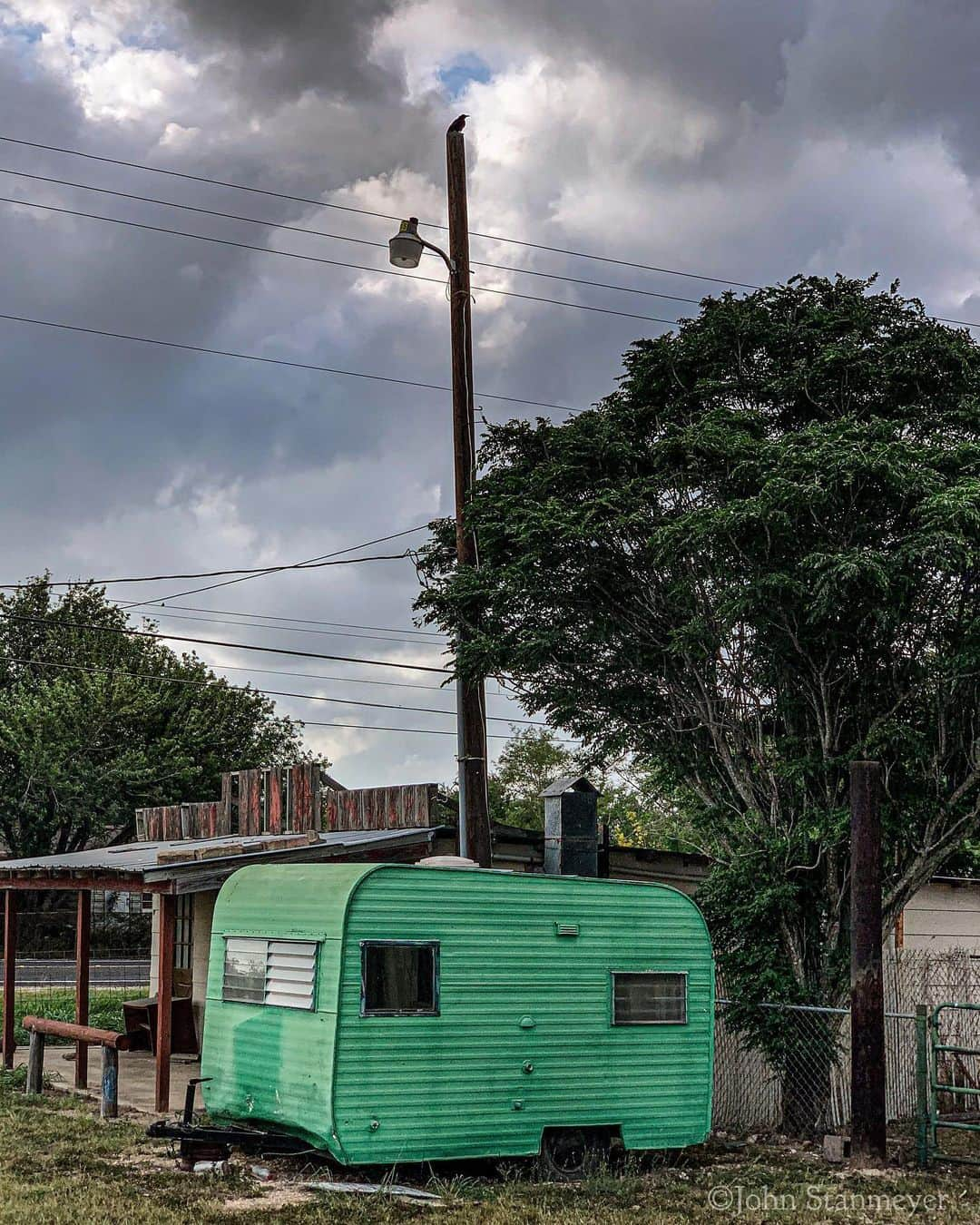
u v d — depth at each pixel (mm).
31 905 49375
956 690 14492
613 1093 11945
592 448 15641
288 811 19391
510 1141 11320
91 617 54156
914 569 13359
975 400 14711
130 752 49906
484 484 16641
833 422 14711
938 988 18578
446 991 11203
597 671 16578
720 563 14094
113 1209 9641
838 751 15188
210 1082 12078
